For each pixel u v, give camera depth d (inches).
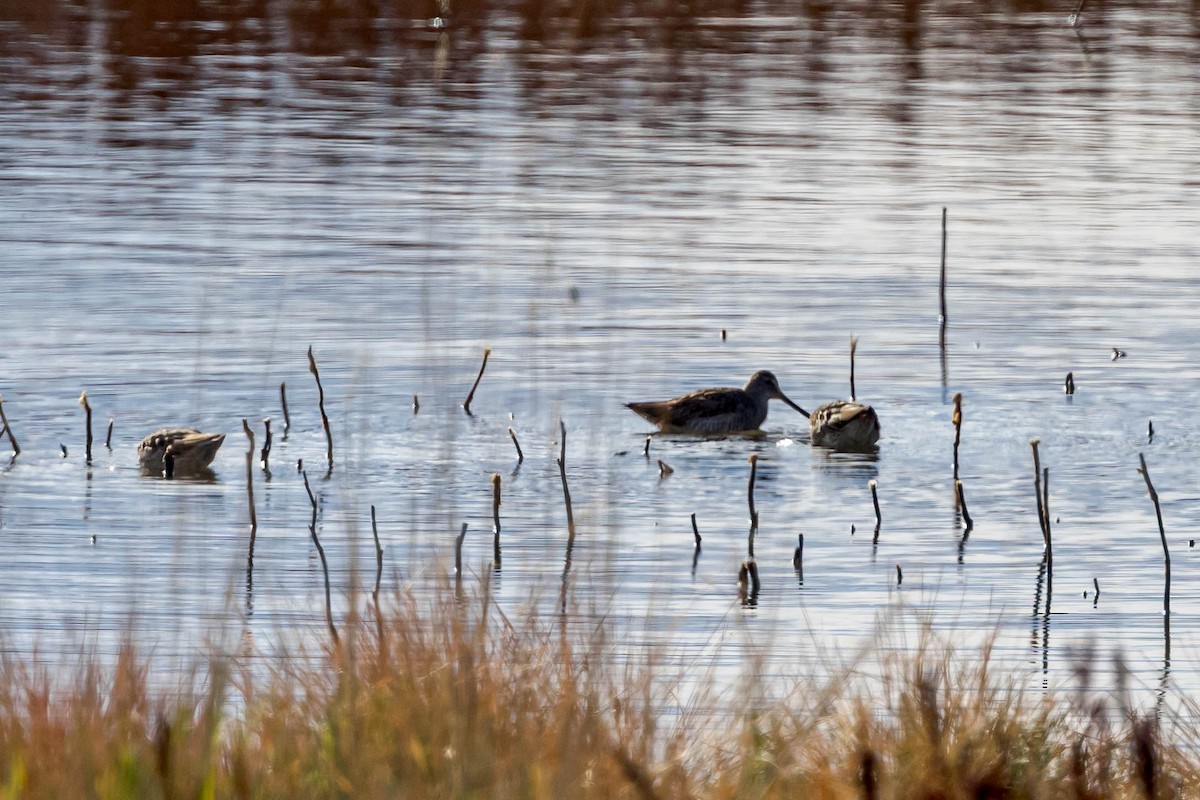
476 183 1403.8
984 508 722.2
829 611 595.2
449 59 2117.4
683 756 383.2
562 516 705.6
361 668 418.9
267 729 389.4
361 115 1738.4
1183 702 489.7
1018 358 940.0
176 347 927.0
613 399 871.7
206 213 1270.9
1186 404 860.0
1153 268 1131.3
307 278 1079.0
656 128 1683.1
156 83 1914.4
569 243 1192.2
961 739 399.2
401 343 946.7
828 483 759.7
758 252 1175.0
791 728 424.5
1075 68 2091.5
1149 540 681.6
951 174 1464.1
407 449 792.9
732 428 844.6
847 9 2620.6
